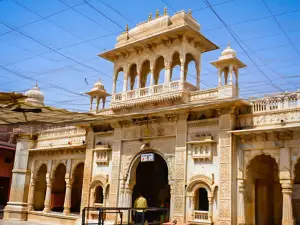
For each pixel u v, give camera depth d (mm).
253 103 11805
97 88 16953
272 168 13617
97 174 15789
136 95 14625
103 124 15930
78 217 15945
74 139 17859
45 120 11773
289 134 10789
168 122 13609
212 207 11852
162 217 13398
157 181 17078
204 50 15078
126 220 13992
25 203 19062
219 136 12078
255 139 11484
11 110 9891
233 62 12398
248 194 11977
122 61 15664
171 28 13930
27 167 19578
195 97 13141
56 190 20375
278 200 13234
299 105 10797
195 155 12547
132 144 14664
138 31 15078
